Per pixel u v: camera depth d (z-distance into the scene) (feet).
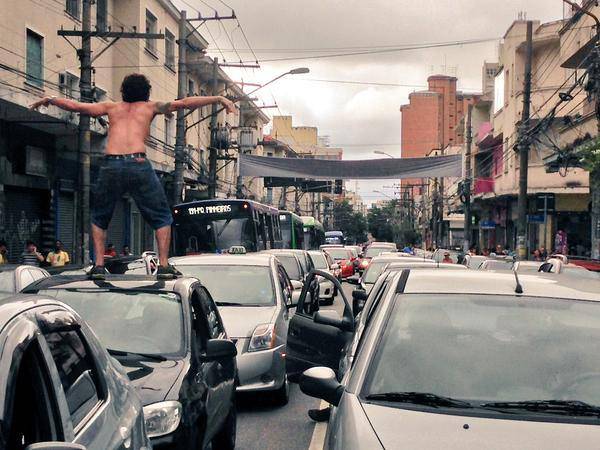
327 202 363.76
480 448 11.00
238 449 23.68
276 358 29.63
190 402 17.31
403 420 11.85
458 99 409.69
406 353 13.64
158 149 108.99
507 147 138.00
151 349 19.07
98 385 11.33
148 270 40.55
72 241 89.97
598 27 67.00
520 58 132.98
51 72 78.69
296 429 26.48
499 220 156.15
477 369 13.25
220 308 31.60
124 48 102.17
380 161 116.57
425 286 15.55
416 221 342.64
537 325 14.21
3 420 7.83
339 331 24.56
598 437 11.44
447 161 115.44
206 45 136.36
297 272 58.59
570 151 82.99
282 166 119.65
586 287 15.69
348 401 12.63
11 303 9.55
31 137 78.07
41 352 9.33
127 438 11.12
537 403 12.51
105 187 21.86
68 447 7.64
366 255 111.24
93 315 19.92
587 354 13.53
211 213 79.87
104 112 22.09
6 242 75.20
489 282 15.76
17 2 71.72
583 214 119.14
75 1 85.61
